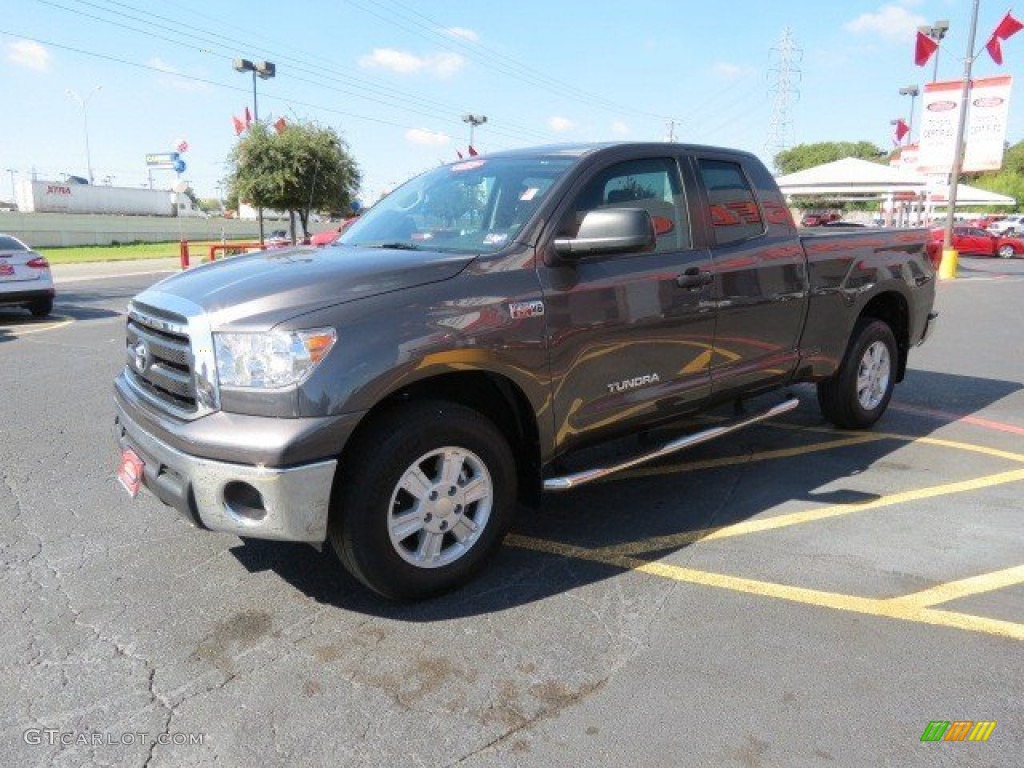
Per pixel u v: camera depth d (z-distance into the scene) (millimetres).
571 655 3057
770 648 3098
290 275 3295
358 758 2500
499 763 2477
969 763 2461
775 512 4488
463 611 3389
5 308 14672
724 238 4520
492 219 3846
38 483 4949
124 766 2467
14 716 2701
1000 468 5262
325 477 2998
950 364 9211
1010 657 3033
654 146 4293
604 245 3461
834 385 5742
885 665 2980
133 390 3637
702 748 2533
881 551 3971
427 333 3193
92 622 3301
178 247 46250
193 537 4133
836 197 27375
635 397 4020
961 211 70438
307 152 27641
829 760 2475
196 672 2953
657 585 3621
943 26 27500
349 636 3193
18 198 60062
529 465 3750
